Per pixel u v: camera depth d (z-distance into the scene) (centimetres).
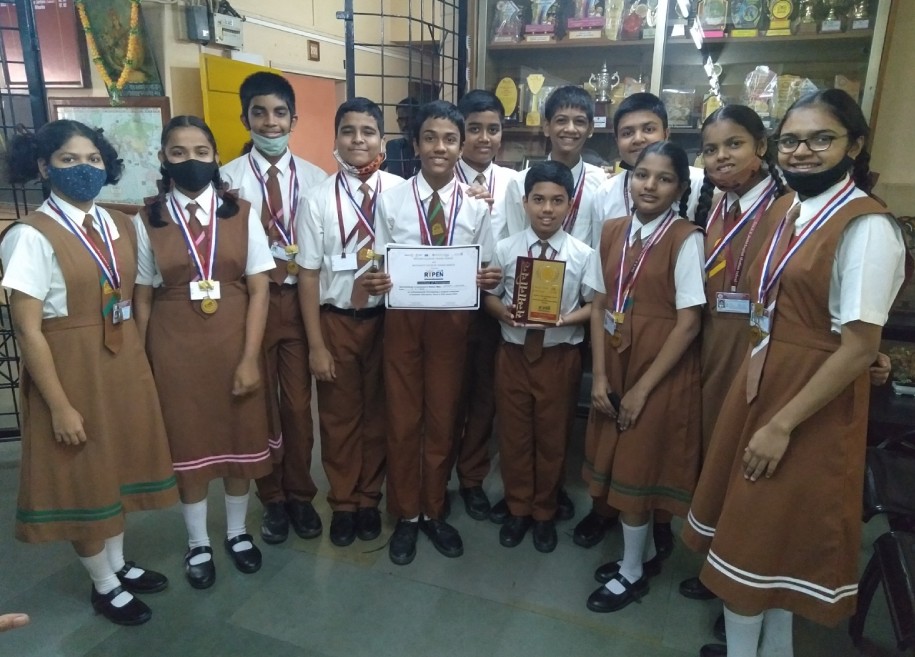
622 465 191
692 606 205
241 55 447
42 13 394
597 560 228
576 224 237
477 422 255
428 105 200
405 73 635
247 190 226
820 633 194
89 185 168
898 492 188
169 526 246
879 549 165
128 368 183
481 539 240
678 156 180
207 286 194
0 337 407
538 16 340
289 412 234
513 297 209
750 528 146
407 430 221
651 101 222
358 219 213
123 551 229
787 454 142
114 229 181
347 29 286
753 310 152
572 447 316
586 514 259
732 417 157
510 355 224
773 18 303
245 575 217
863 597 176
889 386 284
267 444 213
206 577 210
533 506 238
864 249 128
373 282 203
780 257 144
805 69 323
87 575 218
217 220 196
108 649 184
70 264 167
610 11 326
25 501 175
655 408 186
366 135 212
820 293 135
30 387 172
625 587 203
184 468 201
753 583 147
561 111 227
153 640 188
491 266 219
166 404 197
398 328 214
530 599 207
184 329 195
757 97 316
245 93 224
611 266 194
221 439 205
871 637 194
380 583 214
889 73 307
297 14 511
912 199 311
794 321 141
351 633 191
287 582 214
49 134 165
